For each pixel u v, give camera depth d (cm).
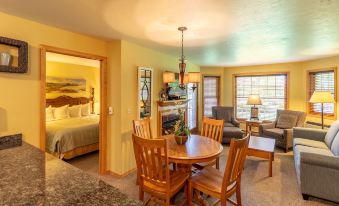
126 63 327
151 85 378
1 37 205
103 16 218
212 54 434
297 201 252
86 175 116
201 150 238
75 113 574
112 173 335
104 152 335
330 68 460
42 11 207
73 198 90
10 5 193
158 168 200
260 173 336
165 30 266
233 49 382
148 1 182
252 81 623
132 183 301
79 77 629
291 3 185
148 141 193
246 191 277
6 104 219
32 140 239
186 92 509
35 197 91
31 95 238
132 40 320
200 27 252
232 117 576
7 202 87
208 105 648
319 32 274
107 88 333
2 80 216
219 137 307
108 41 325
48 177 113
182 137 258
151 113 380
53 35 258
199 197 237
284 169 352
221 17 220
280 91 581
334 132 333
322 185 243
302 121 480
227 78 652
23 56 223
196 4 187
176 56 454
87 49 300
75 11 206
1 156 152
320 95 409
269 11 204
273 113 593
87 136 423
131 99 340
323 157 243
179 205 240
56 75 573
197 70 607
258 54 433
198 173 237
